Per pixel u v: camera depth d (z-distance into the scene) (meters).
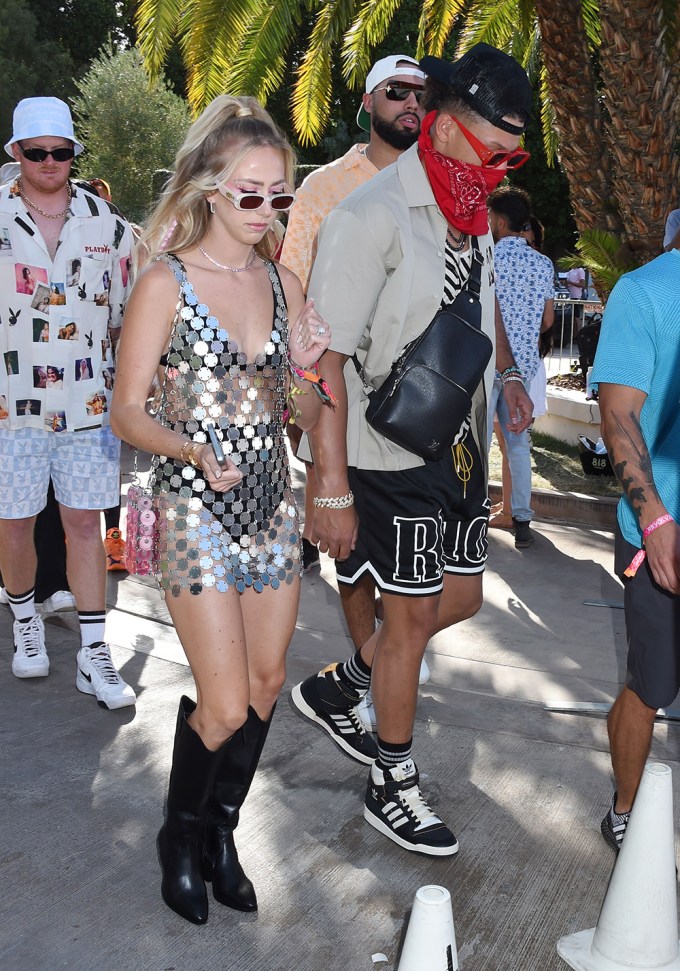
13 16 28.77
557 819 3.13
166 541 2.38
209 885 2.75
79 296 3.72
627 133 6.75
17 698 3.85
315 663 4.30
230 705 2.36
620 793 2.90
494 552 6.05
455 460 2.95
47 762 3.36
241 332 2.42
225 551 2.40
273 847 2.93
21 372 3.73
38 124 3.49
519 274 5.88
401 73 3.78
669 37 6.98
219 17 7.75
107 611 4.80
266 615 2.50
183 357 2.36
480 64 2.63
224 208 2.34
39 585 4.76
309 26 16.92
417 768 3.29
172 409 2.41
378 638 3.01
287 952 2.49
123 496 6.66
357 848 2.94
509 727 3.76
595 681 4.23
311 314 2.43
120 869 2.80
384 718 2.94
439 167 2.71
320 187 4.05
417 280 2.77
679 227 2.86
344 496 2.80
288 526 2.54
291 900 2.69
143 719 3.70
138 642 4.44
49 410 3.75
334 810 3.14
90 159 24.56
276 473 2.50
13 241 3.63
